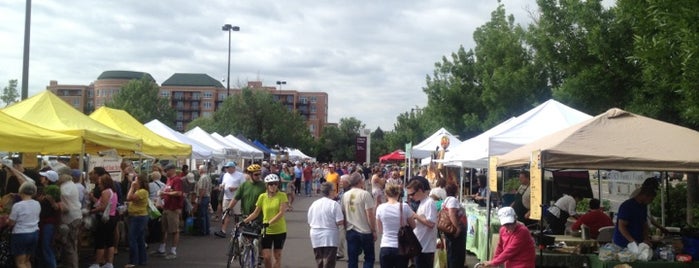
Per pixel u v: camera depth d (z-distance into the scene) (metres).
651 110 12.25
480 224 11.63
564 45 14.88
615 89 13.75
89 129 12.38
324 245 8.91
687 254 7.95
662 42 7.48
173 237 12.55
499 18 29.44
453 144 21.25
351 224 9.16
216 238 15.78
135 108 78.25
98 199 11.02
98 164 13.32
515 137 11.19
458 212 9.46
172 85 136.75
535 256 7.54
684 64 6.82
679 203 13.27
